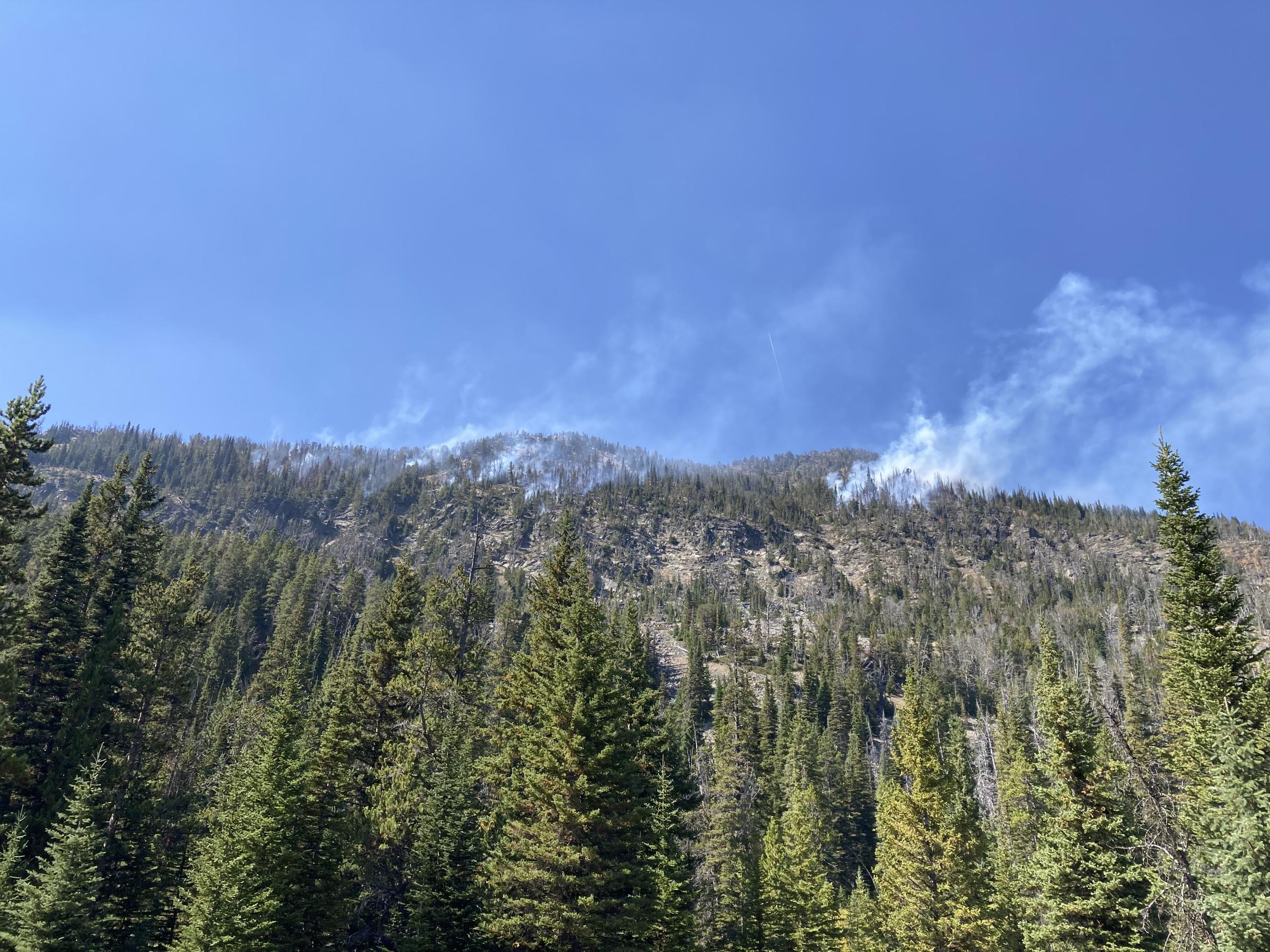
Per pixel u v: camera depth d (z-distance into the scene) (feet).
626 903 104.17
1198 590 105.60
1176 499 110.83
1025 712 287.48
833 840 262.06
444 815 123.65
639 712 142.82
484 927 106.63
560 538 163.53
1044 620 544.62
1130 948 95.45
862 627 636.89
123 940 122.11
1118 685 215.10
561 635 138.00
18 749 127.13
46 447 115.96
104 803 121.90
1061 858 105.91
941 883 127.24
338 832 124.77
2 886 99.19
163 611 168.45
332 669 252.83
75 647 149.59
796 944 157.28
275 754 118.62
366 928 132.46
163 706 168.25
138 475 185.47
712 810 200.85
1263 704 95.91
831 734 357.61
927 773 134.10
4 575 113.29
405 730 156.97
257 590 410.31
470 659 171.42
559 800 108.68
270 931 105.29
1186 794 106.11
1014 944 125.29
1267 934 72.38
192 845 141.59
